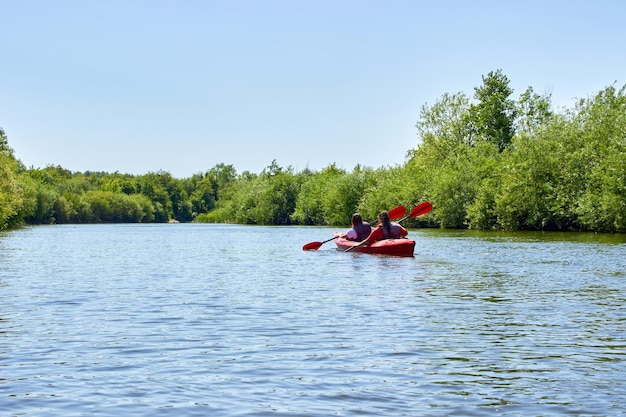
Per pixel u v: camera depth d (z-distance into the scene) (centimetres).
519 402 602
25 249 3169
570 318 1045
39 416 570
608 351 807
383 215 2506
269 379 683
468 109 6794
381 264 2044
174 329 960
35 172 11712
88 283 1588
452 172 5675
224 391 641
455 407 589
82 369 727
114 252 2917
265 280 1631
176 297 1315
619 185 4025
